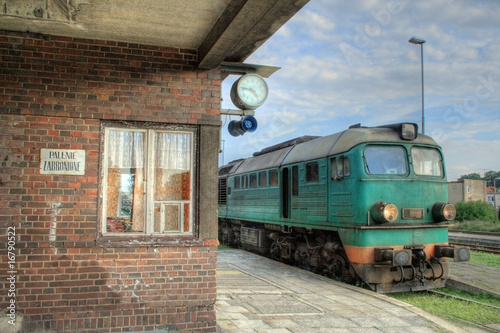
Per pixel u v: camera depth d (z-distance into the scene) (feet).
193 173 20.18
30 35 18.49
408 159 33.55
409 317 23.43
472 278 35.99
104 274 18.60
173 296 19.22
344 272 34.50
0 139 18.12
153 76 19.67
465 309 27.53
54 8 16.61
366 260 31.14
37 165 18.34
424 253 31.86
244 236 57.21
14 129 18.25
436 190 34.24
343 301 26.78
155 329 18.88
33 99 18.42
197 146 20.30
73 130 18.74
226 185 63.82
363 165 32.32
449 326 22.04
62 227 18.40
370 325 21.76
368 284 31.24
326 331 20.57
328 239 37.19
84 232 18.57
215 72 20.47
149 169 19.75
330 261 37.37
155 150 19.98
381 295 28.45
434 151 35.22
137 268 18.92
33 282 18.03
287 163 43.34
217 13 16.46
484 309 27.48
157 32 18.30
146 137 19.86
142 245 18.95
